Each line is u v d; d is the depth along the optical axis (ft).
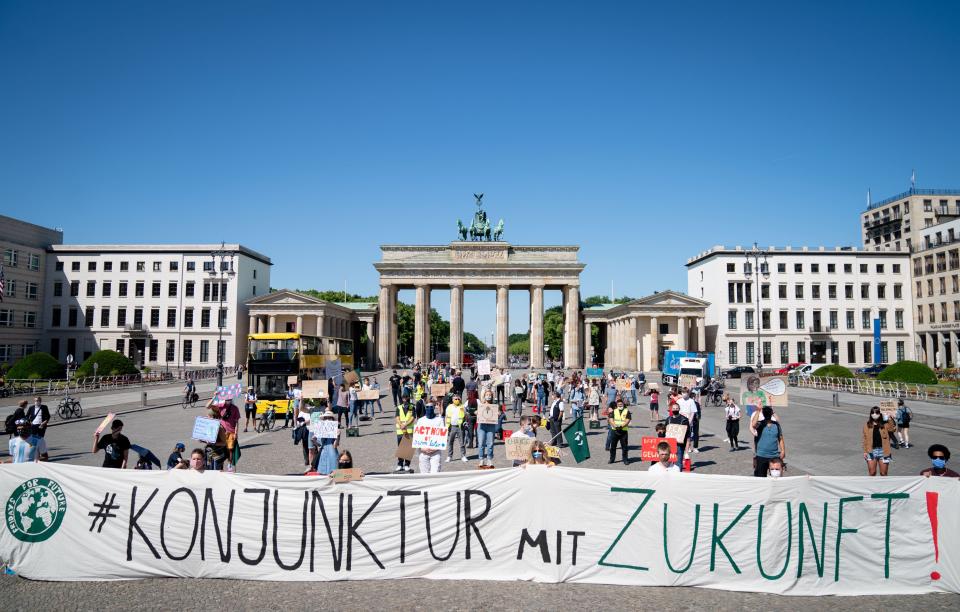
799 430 113.91
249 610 36.14
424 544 41.52
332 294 580.71
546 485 41.42
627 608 36.47
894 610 36.81
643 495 40.86
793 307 376.07
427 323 392.47
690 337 386.52
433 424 62.59
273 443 100.63
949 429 114.11
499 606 36.68
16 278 339.98
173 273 363.56
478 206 408.46
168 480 42.27
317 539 41.47
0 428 116.57
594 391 125.80
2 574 42.57
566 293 391.65
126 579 41.57
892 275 377.71
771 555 39.88
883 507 40.19
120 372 245.86
